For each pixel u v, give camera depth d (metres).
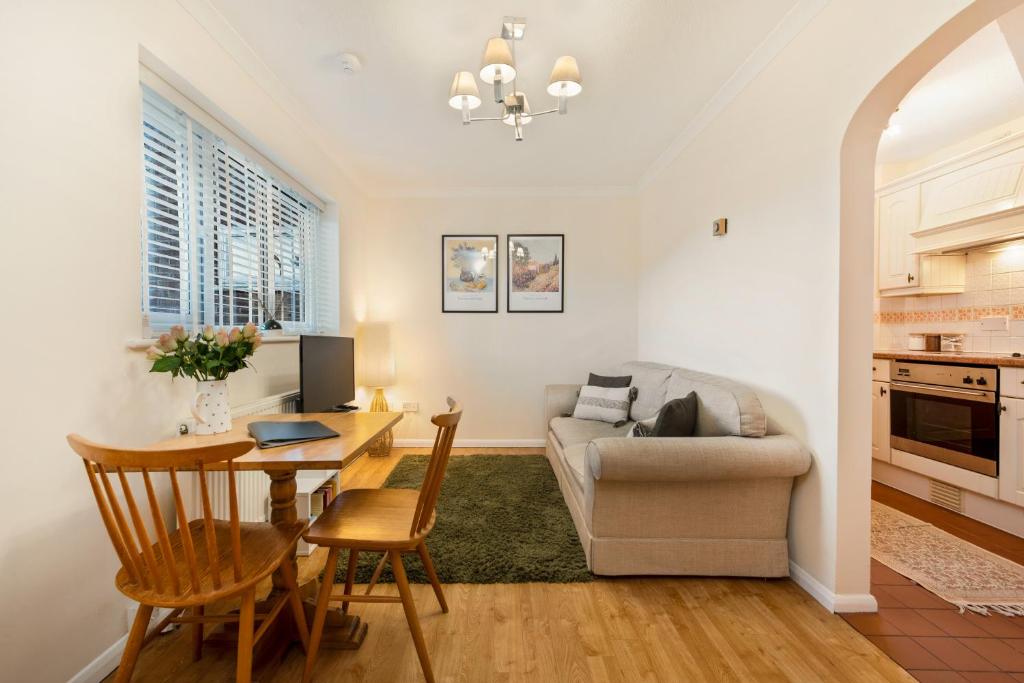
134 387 1.43
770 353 2.03
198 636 1.36
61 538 1.19
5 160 1.05
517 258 4.07
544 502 2.65
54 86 1.16
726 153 2.43
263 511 2.08
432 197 4.07
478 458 3.62
